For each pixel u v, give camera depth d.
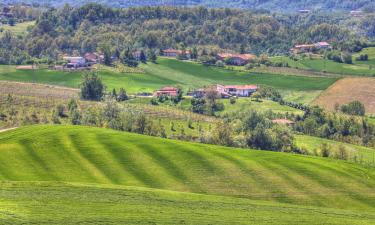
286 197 167.25
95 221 121.50
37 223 117.44
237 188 172.00
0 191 139.12
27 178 169.38
